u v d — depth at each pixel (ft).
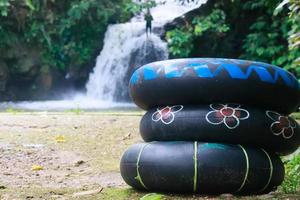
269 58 49.67
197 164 11.48
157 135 12.39
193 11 53.67
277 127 12.22
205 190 11.69
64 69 54.24
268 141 12.20
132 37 53.83
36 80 52.70
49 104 47.29
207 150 11.59
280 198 11.46
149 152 12.03
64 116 28.55
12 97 51.65
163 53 52.31
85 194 12.39
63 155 18.80
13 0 51.34
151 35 53.36
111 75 53.52
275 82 12.23
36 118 27.37
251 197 11.59
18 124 25.08
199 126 11.85
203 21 51.85
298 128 12.82
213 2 53.72
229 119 11.84
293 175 13.76
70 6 55.42
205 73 12.03
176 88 12.18
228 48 53.16
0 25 50.88
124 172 12.62
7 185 13.64
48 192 12.66
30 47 52.65
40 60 52.75
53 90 53.78
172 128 12.07
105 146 20.68
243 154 11.69
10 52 51.29
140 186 12.34
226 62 12.20
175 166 11.60
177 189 11.78
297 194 12.00
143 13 59.06
